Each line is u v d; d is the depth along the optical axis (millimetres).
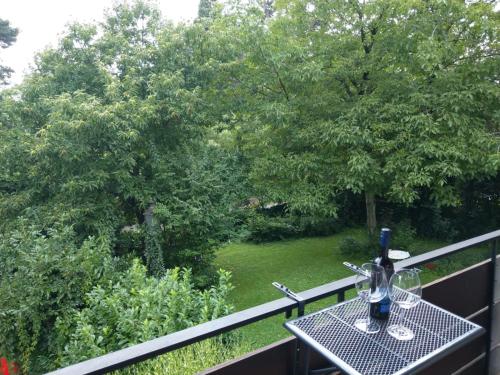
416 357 838
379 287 1039
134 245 5754
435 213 7754
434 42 5000
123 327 2611
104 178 5043
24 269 3650
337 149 5938
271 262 7227
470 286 1592
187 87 5852
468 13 5309
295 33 6359
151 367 1970
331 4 5914
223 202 5965
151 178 5836
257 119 6203
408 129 5234
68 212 4754
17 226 4770
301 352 1020
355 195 8781
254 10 5980
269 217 9297
